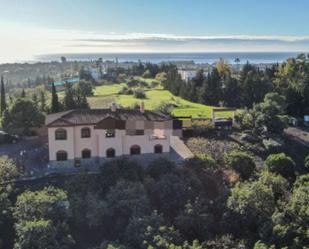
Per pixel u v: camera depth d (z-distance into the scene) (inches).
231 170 2011.6
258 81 3833.7
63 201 1611.7
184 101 3850.9
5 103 3073.3
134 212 1595.7
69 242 1454.2
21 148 2283.5
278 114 2876.5
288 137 2743.6
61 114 2116.1
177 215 1653.5
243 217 1584.6
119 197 1659.7
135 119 2062.0
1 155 2135.8
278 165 2025.1
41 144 2363.4
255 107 2847.0
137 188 1699.1
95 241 1577.3
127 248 1423.5
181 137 2512.3
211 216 1631.4
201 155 2122.3
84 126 2011.6
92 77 6161.4
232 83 3939.5
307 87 3533.5
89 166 2027.6
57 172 1940.2
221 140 2486.5
